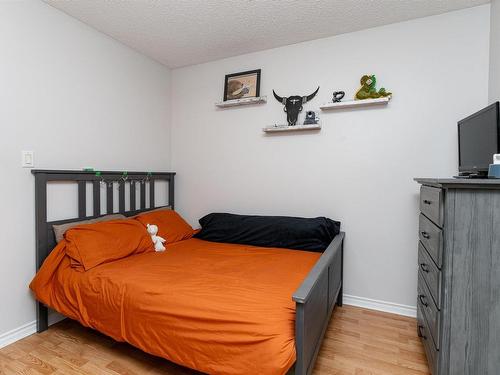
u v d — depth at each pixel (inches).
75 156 81.3
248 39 93.3
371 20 81.5
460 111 76.7
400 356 63.2
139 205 103.3
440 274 46.9
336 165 91.5
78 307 63.1
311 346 49.2
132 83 100.2
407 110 82.2
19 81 67.9
